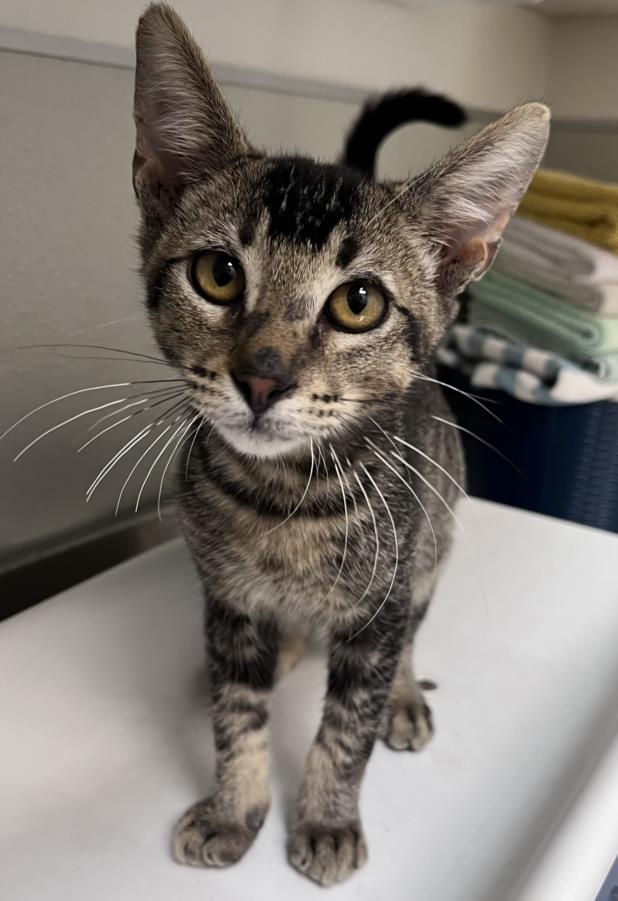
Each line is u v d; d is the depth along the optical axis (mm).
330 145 376
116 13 277
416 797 219
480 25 446
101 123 285
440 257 214
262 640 237
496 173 203
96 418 313
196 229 198
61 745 228
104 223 297
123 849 201
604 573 325
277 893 193
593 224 391
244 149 207
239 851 201
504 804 217
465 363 422
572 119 512
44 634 265
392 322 198
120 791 219
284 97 347
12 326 276
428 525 257
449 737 240
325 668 273
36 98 262
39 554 310
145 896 190
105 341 309
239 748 218
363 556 213
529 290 407
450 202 207
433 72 426
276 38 334
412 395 234
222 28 309
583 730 244
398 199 202
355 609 216
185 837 202
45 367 291
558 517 423
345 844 200
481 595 309
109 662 258
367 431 210
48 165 272
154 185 206
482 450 431
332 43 362
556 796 218
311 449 195
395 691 246
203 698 250
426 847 205
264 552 215
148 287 209
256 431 188
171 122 201
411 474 233
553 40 509
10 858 196
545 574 323
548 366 386
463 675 267
